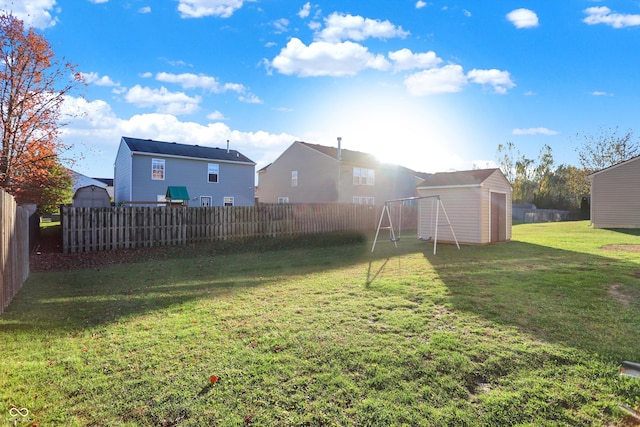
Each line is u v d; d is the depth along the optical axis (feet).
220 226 44.32
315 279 23.06
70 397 9.05
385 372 9.95
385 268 26.58
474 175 43.21
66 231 34.42
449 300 16.74
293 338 12.50
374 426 7.77
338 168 87.40
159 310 16.61
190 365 10.66
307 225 53.57
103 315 15.94
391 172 101.65
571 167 120.88
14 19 43.32
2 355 11.57
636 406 8.35
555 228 62.80
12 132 44.29
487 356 10.77
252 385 9.45
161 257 35.04
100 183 145.89
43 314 16.15
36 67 45.27
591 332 12.48
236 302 17.74
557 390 9.00
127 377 10.03
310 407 8.47
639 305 15.43
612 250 33.09
